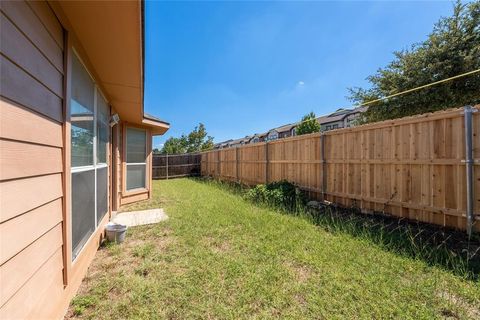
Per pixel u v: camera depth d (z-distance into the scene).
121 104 4.50
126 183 6.04
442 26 8.05
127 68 2.84
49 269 1.57
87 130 2.70
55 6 1.65
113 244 3.21
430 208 3.46
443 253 2.64
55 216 1.69
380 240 3.04
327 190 5.31
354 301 1.91
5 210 1.10
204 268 2.50
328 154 5.28
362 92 10.34
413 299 1.91
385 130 4.13
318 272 2.38
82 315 1.81
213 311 1.84
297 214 4.66
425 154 3.53
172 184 10.62
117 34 2.08
